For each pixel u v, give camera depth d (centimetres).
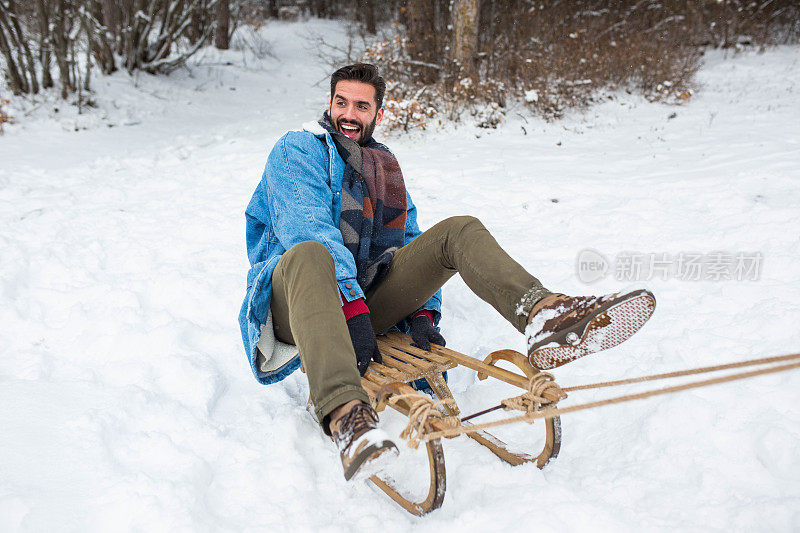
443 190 564
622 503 177
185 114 1125
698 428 204
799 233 384
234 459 208
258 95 1370
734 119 791
